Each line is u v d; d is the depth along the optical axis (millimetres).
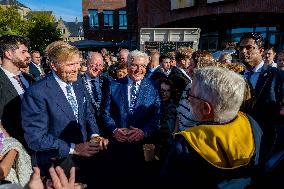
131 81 3168
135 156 3051
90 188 2619
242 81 1287
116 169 2879
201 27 18078
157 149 3137
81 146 2344
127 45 26250
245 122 1281
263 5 13680
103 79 3928
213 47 17703
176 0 17531
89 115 2773
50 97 2266
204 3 16250
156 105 3170
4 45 2637
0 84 2525
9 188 1228
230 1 14906
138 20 20484
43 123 2229
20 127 2570
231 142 1159
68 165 2314
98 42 26016
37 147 2160
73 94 2512
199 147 1169
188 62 4152
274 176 1193
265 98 2461
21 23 29609
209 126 1217
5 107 2516
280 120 1977
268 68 2645
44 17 34562
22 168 1979
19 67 2807
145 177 2758
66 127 2355
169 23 18641
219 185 1130
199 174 1155
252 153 1174
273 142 1271
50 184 1223
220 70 1291
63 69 2260
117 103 3129
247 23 15328
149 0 19578
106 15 33938
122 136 2898
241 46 2957
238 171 1144
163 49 10352
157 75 5199
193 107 1340
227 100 1215
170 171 1210
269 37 14344
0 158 1839
